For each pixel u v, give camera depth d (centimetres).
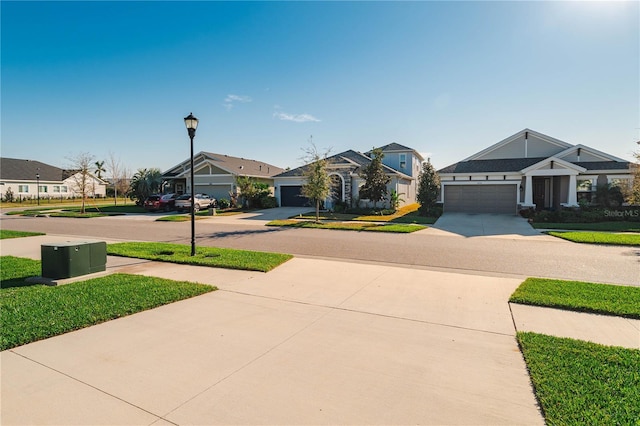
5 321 487
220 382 345
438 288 680
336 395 324
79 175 4638
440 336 455
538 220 1877
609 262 923
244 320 510
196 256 972
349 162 2673
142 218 2334
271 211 2639
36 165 5081
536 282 698
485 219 1984
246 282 722
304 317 523
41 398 318
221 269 840
